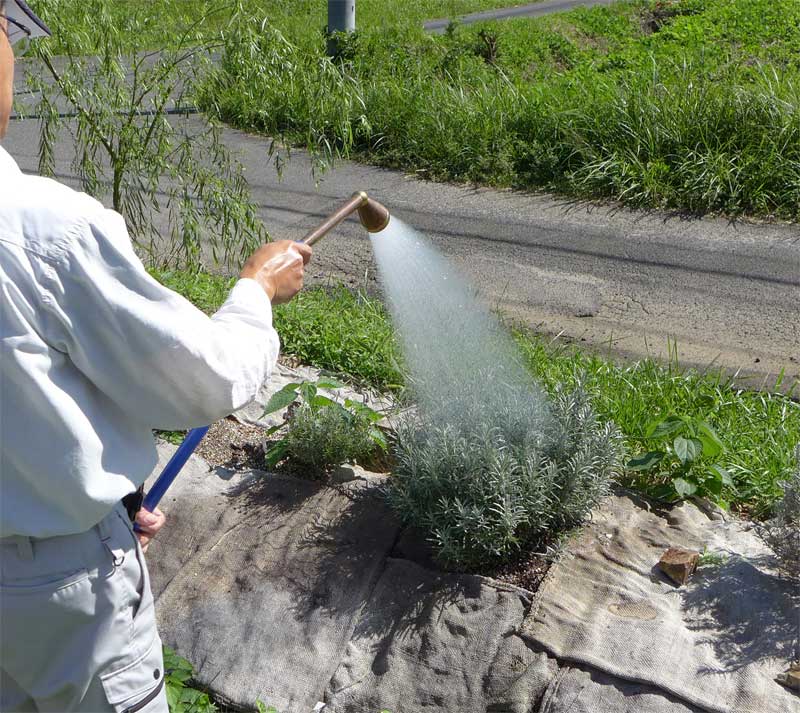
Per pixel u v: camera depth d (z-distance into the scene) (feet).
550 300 22.41
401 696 9.65
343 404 14.58
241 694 9.84
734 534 11.58
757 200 27.61
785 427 14.84
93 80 17.78
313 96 19.20
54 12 17.30
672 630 9.93
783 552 10.77
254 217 18.95
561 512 11.19
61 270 4.98
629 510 11.91
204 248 24.52
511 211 28.91
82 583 5.67
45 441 5.23
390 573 10.78
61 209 5.04
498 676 9.61
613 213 28.32
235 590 10.81
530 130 33.06
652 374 16.55
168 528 11.65
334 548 11.18
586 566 10.84
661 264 24.43
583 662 9.55
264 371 5.78
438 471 10.88
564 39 62.64
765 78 32.45
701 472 12.61
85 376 5.35
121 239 5.18
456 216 28.58
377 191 31.17
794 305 21.81
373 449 13.04
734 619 10.15
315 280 23.56
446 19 90.07
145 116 18.51
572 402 11.80
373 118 35.09
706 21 63.62
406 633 10.16
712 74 36.24
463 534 10.62
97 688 5.89
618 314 21.61
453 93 35.83
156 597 10.85
